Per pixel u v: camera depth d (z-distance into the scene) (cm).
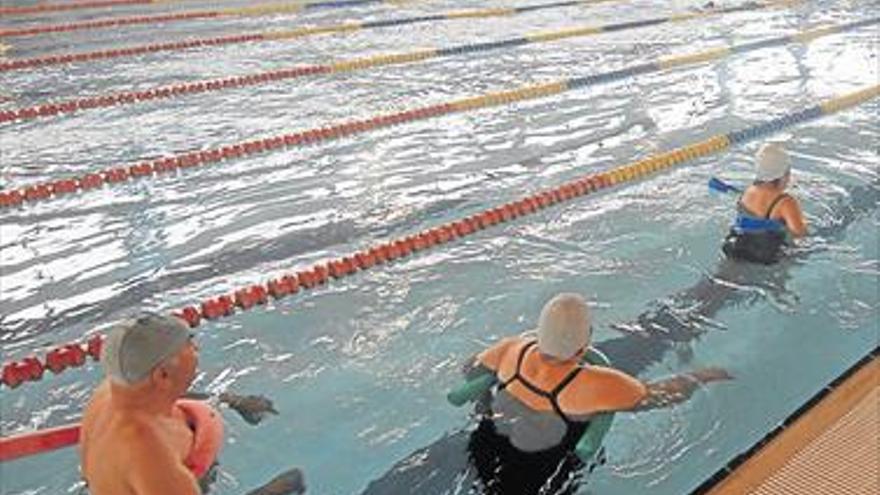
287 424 238
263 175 425
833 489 193
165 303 304
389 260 336
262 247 345
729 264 319
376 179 418
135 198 397
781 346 267
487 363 226
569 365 204
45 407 249
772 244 322
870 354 261
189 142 470
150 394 166
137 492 161
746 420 229
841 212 362
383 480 214
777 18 849
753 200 324
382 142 473
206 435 189
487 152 455
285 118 514
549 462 204
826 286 302
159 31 782
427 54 691
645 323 284
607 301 300
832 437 214
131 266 331
